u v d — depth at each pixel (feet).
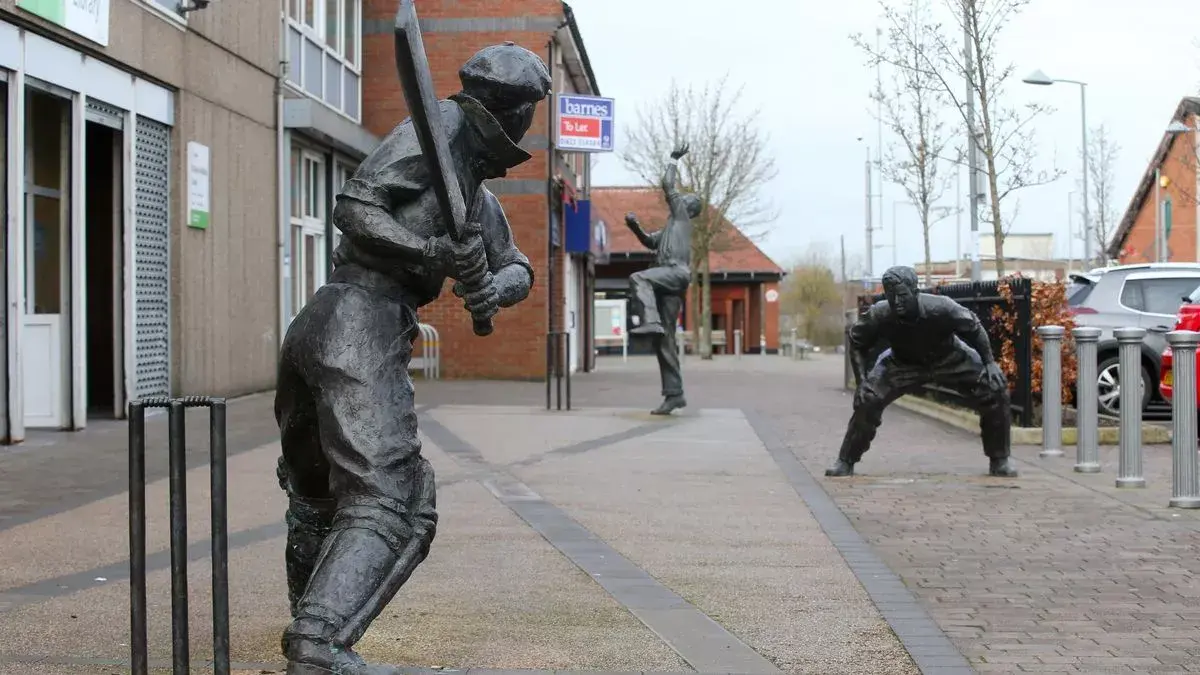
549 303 87.97
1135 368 33.81
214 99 54.29
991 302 50.78
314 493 14.43
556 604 19.77
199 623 18.15
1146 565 23.29
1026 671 16.34
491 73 13.30
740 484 34.04
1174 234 147.43
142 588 13.07
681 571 22.47
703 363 139.44
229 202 56.29
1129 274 57.11
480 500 30.73
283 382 13.37
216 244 54.80
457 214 11.93
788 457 40.60
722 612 19.36
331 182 72.59
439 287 13.69
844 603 20.03
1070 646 17.58
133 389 47.32
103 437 41.45
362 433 12.47
